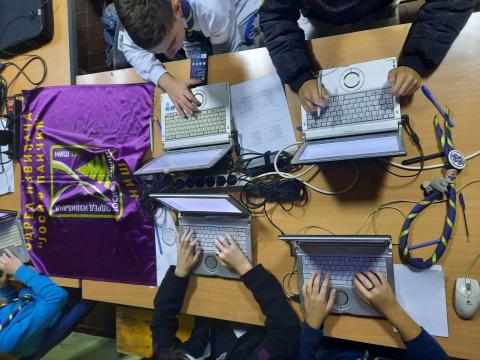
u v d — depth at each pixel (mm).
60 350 1954
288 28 1011
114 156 1381
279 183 1132
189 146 1226
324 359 1110
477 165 959
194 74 1239
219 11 1142
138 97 1358
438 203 990
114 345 1938
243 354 1114
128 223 1363
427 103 1002
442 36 864
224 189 1216
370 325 1019
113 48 1609
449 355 963
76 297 1714
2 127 1583
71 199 1445
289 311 1068
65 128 1468
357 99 992
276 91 1156
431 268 979
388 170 1042
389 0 1039
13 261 1468
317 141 1029
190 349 1193
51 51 1529
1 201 1585
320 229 1107
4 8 1552
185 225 1240
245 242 1158
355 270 1010
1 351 1265
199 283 1229
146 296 1342
